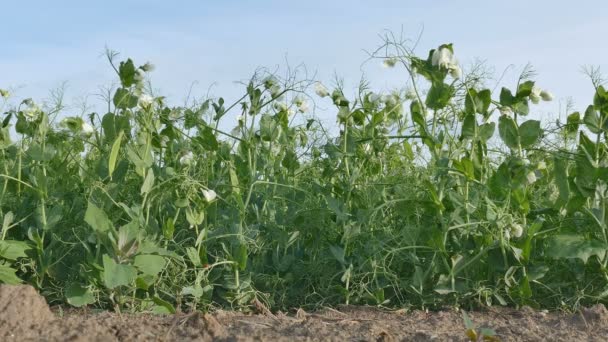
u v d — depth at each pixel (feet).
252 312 14.44
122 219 14.93
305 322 11.66
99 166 14.78
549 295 14.90
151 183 14.02
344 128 16.22
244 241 14.97
